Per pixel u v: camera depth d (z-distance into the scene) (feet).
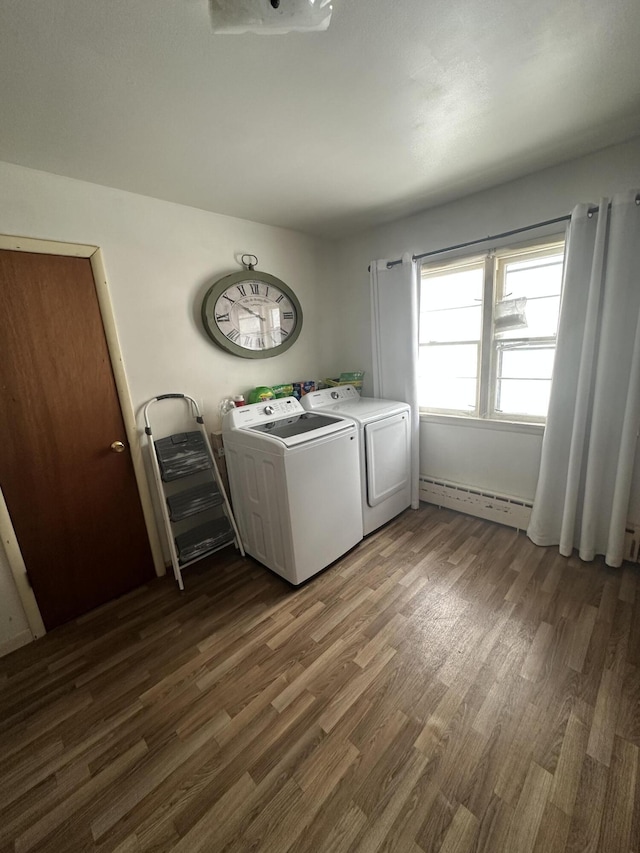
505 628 5.57
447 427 9.02
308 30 3.08
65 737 4.43
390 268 8.79
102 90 3.91
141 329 6.96
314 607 6.32
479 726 4.21
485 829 3.33
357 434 7.56
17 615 5.95
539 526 7.49
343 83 4.07
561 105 4.68
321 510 6.93
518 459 8.02
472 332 8.35
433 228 8.25
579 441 6.64
